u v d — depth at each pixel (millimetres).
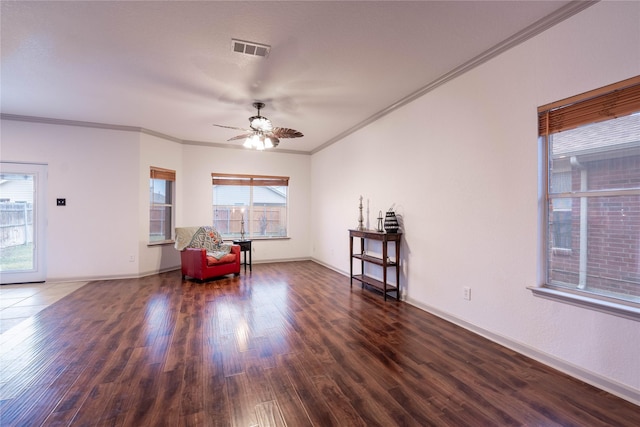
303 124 4949
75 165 4840
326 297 4066
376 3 2098
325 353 2475
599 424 1650
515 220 2496
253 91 3604
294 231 7027
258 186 6812
